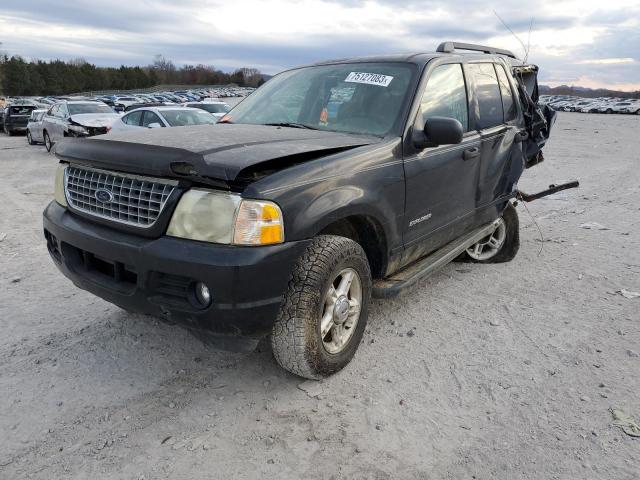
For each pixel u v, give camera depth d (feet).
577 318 13.09
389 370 10.57
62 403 9.41
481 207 14.90
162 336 11.92
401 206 11.03
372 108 11.85
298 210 8.63
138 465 7.91
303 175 8.89
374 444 8.39
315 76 13.61
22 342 11.60
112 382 10.09
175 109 40.52
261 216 8.15
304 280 8.91
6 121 80.64
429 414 9.16
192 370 10.55
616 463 7.97
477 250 17.11
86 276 9.73
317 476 7.72
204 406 9.37
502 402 9.52
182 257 8.16
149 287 8.68
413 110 11.50
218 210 8.16
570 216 24.50
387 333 12.19
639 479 7.65
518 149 16.55
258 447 8.32
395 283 11.29
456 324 12.72
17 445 8.31
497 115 15.57
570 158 47.85
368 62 13.16
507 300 14.23
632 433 8.61
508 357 11.14
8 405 9.31
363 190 9.86
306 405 9.39
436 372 10.52
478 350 11.44
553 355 11.23
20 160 46.96
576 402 9.52
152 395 9.68
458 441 8.47
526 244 19.83
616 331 12.38
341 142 10.39
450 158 12.61
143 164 8.55
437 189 12.28
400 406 9.38
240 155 8.46
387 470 7.84
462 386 10.03
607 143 63.72
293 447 8.32
